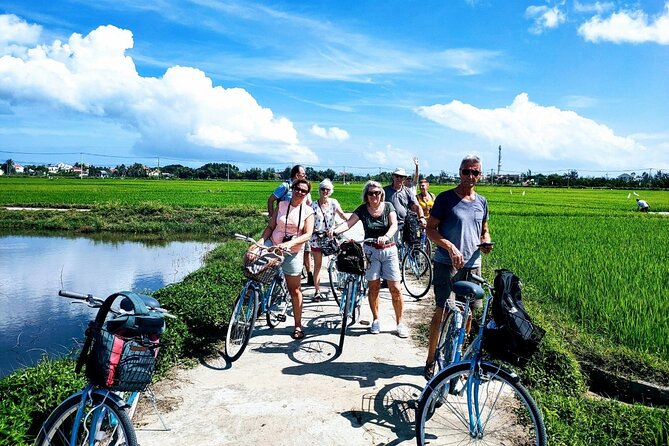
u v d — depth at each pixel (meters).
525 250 13.23
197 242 21.20
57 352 7.37
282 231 6.43
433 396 3.83
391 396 4.94
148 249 18.98
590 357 5.85
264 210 30.75
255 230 21.28
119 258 16.64
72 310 9.83
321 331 7.04
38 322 9.00
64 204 32.62
